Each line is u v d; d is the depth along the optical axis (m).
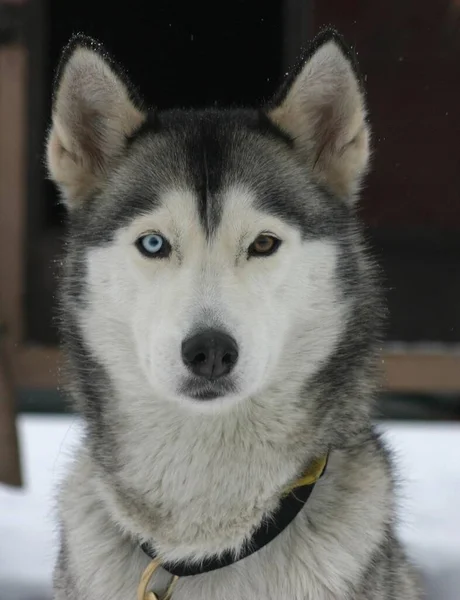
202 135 4.19
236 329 3.73
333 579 3.79
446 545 7.11
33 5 8.50
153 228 3.98
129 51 9.52
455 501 8.06
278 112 4.26
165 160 4.13
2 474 7.50
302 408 3.96
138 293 3.98
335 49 4.18
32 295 8.88
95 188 4.31
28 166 8.73
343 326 4.09
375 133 9.16
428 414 10.16
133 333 3.99
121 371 4.04
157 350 3.78
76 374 4.23
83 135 4.32
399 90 9.13
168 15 9.27
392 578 4.15
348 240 4.20
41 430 9.69
